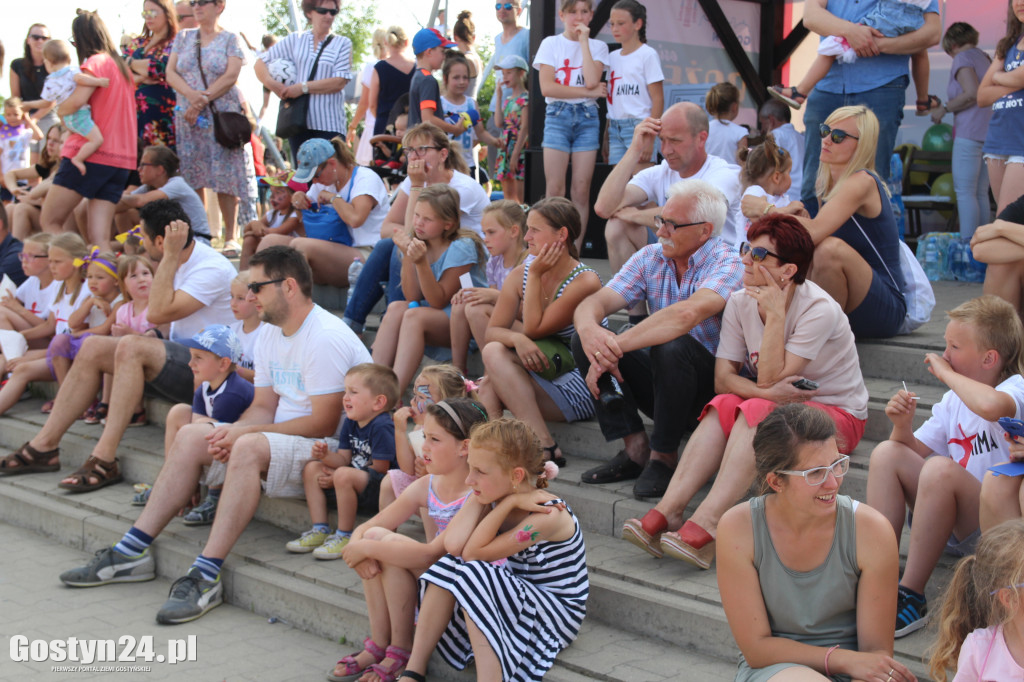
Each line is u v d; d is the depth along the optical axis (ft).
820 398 11.90
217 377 15.52
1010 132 17.35
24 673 11.67
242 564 13.91
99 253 20.18
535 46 23.09
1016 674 7.35
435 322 16.43
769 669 8.44
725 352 12.41
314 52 24.57
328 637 12.59
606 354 12.81
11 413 21.30
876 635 8.39
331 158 20.45
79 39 22.44
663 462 12.93
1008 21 17.54
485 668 10.06
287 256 14.34
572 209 13.99
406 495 12.02
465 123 25.08
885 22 16.75
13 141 30.25
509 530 10.81
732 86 20.49
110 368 18.45
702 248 13.38
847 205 13.67
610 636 11.14
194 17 26.30
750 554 8.65
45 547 16.28
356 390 13.74
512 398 14.21
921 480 9.87
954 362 10.21
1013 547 7.36
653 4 23.88
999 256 13.48
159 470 16.99
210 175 26.25
